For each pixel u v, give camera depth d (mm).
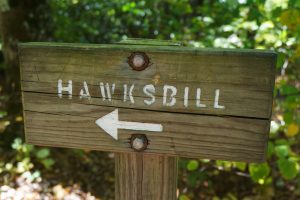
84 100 884
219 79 837
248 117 840
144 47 849
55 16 2309
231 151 858
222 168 1714
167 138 874
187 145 871
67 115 895
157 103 864
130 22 2514
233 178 1828
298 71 1858
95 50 862
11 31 2139
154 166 923
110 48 858
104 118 885
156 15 2449
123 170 937
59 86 886
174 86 853
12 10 2143
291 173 1339
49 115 900
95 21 2525
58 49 872
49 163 1752
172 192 930
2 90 2227
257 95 831
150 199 938
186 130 865
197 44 1895
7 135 1912
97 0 2439
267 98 828
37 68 884
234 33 1781
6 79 2221
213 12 2275
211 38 2043
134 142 883
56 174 1791
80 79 877
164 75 852
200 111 854
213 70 836
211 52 832
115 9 2486
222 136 855
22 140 1880
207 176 1826
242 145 852
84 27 2424
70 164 1882
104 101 878
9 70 2184
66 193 1675
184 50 839
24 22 2186
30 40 2221
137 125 878
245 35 1689
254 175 1345
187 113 858
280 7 1315
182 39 2178
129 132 884
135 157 926
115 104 877
